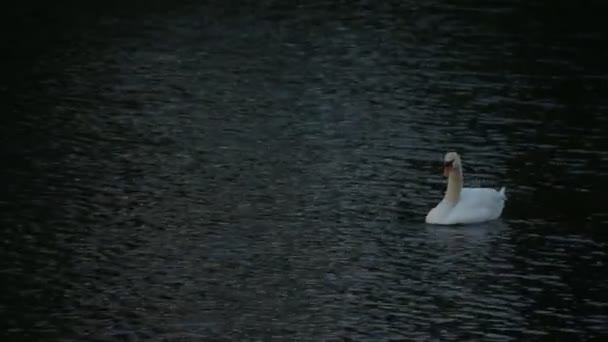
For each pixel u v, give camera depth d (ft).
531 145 98.37
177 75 119.24
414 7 150.71
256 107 108.68
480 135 100.99
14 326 65.82
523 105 110.01
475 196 82.58
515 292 71.10
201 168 92.12
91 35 135.03
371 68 122.21
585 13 148.66
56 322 66.44
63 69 120.67
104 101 109.81
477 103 110.42
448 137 100.32
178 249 76.74
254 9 149.18
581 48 132.05
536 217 82.94
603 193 87.56
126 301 69.31
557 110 108.58
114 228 79.87
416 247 77.87
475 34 137.39
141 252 76.18
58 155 94.27
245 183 88.94
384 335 65.46
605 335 65.82
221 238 78.64
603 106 110.01
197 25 140.56
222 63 123.75
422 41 133.59
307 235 79.46
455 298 70.23
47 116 104.78
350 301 69.72
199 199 85.56
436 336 65.46
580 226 81.25
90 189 86.99
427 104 109.91
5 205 83.35
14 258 74.69
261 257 75.77
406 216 83.15
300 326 66.49
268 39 134.00
